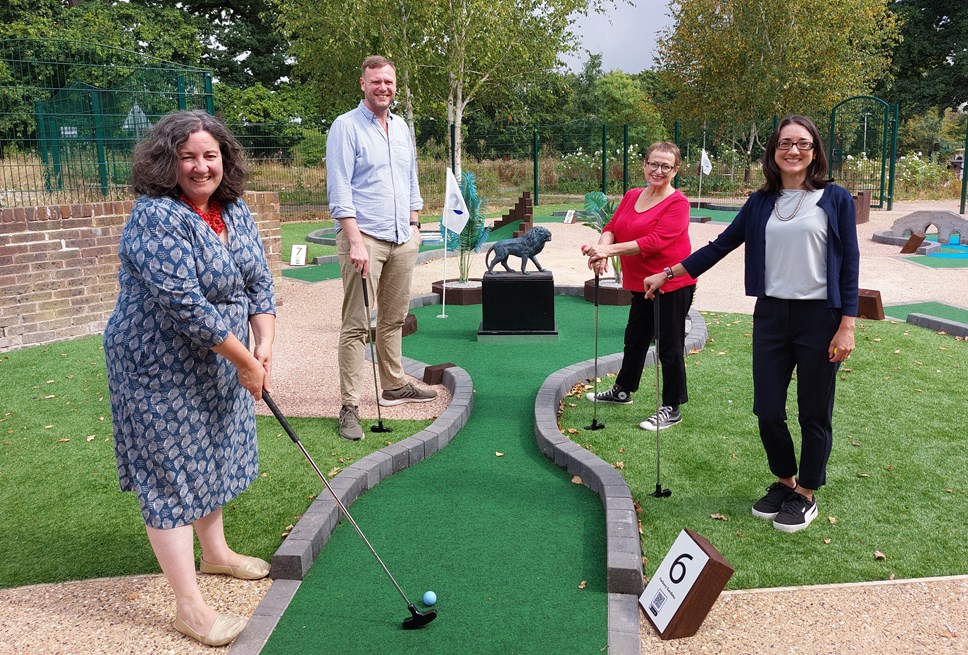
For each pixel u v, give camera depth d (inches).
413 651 103.9
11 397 220.4
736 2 1067.3
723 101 1099.3
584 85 1876.2
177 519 104.3
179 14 1136.2
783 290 130.0
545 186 1110.4
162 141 97.3
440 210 905.5
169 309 96.5
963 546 129.3
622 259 190.5
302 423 193.3
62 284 288.0
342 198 178.2
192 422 103.7
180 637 108.0
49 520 144.8
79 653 104.7
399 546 133.0
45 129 361.4
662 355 185.8
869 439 178.5
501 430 190.9
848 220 125.3
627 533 127.1
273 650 104.9
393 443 176.1
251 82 1317.7
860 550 128.3
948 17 1492.4
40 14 1008.9
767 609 112.5
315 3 861.2
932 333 285.0
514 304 283.7
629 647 103.4
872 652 102.3
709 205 894.4
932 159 1147.3
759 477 157.9
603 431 185.6
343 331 185.8
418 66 829.8
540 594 117.6
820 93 1049.5
